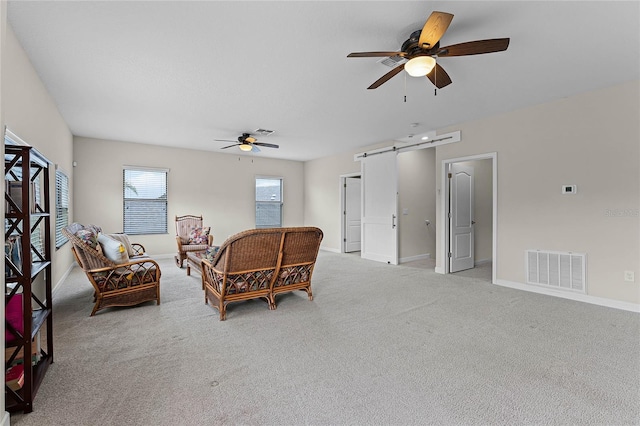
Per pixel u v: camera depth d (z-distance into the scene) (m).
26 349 1.66
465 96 3.79
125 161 6.44
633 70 3.07
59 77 3.23
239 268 3.16
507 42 2.12
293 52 2.74
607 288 3.51
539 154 4.06
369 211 6.77
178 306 3.47
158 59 2.86
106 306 3.20
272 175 8.39
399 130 5.43
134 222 6.59
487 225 6.36
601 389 1.88
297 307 3.45
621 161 3.40
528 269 4.18
